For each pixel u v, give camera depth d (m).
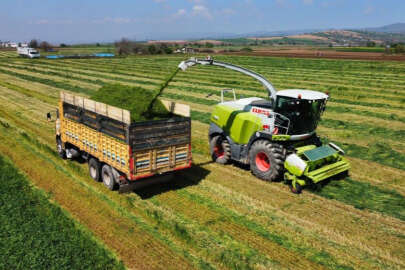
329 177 10.41
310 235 7.21
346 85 28.03
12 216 7.50
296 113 9.59
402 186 9.88
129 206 8.23
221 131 11.30
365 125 16.53
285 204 8.58
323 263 6.33
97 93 10.93
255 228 7.43
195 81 31.75
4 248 6.39
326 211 8.27
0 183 9.16
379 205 8.63
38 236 6.80
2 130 14.52
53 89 26.34
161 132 8.56
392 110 19.69
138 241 6.84
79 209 8.05
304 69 40.19
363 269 6.20
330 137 14.66
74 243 6.62
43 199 8.41
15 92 24.75
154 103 10.20
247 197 8.93
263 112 10.23
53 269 5.88
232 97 23.41
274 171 9.66
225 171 10.84
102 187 9.34
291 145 9.98
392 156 12.25
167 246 6.71
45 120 16.59
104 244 6.71
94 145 9.48
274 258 6.44
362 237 7.19
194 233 7.18
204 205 8.43
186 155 9.35
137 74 37.03
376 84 28.48
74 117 10.27
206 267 6.13
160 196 8.91
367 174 10.73
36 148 12.42
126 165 8.26
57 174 10.14
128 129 7.90
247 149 10.51
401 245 6.93
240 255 6.48
